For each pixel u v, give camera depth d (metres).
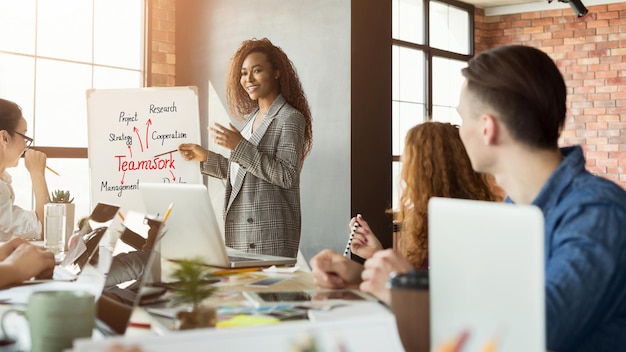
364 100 4.39
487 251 0.70
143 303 1.41
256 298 1.46
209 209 1.89
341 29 4.36
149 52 5.39
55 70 4.91
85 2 5.06
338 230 4.36
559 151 1.23
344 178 4.33
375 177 4.47
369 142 4.43
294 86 3.04
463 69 1.25
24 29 4.73
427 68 7.16
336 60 4.39
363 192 4.38
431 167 2.00
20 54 4.71
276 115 2.88
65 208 2.48
